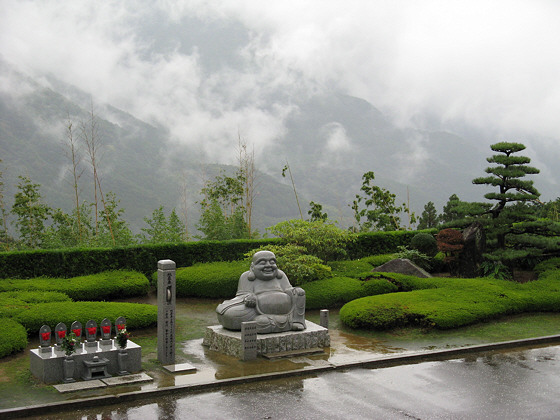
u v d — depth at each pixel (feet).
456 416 26.61
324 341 39.42
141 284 57.26
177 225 74.90
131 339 41.60
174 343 34.50
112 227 72.95
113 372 31.78
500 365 35.68
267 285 39.60
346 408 27.48
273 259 39.93
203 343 39.81
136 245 63.62
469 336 43.60
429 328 45.21
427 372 33.96
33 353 31.83
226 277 57.67
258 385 30.99
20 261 57.57
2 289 50.78
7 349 35.27
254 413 26.66
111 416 26.11
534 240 62.23
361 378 32.55
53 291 51.88
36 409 26.07
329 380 32.09
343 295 54.60
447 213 100.94
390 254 74.49
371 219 94.89
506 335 44.06
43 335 31.55
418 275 62.34
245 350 35.40
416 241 71.10
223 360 35.60
